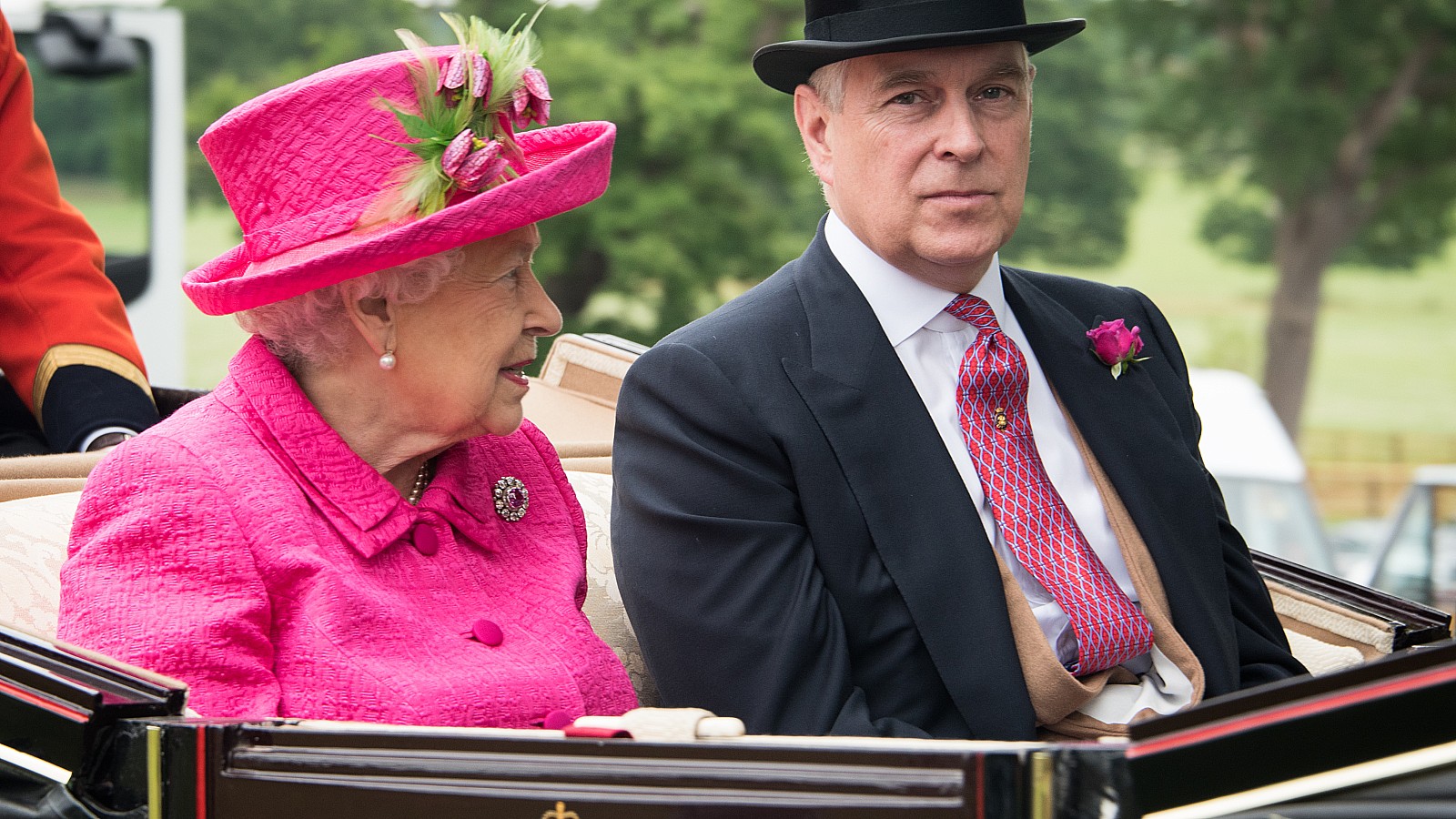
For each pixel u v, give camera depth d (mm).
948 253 7527
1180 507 8000
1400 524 25703
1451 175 56719
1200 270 105000
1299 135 52500
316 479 6102
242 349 6320
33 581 6461
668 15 48781
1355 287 123625
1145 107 55500
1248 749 4512
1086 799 4531
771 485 7230
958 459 7660
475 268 6203
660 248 45531
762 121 46625
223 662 5590
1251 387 26484
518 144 6492
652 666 7312
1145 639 7582
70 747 5129
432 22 47875
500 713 6070
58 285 8898
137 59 18625
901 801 4656
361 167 6145
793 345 7551
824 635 7059
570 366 9688
